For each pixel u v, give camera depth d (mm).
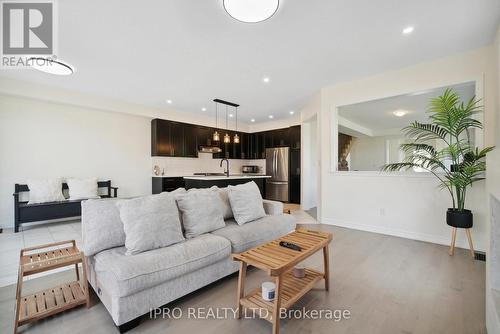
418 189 3234
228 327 1542
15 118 3949
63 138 4414
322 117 4117
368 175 3662
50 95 4051
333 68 3273
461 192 2811
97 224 1824
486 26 2273
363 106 4910
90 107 4570
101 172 4879
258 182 5324
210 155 6773
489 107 2645
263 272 2320
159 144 5535
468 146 2725
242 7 1865
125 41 2559
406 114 5629
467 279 2123
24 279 2131
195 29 2326
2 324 1520
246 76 3553
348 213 3883
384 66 3203
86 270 1780
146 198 1994
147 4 1966
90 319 1597
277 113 6039
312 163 5984
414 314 1648
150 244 1784
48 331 1480
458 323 1550
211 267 1980
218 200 2566
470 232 2855
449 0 1909
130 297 1494
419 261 2520
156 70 3330
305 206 5621
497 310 1235
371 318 1611
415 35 2436
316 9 2012
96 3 1960
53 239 3316
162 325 1558
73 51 2783
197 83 3859
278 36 2445
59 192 4121
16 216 3609
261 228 2516
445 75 2922
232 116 6445
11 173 3928
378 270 2312
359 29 2320
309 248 1747
